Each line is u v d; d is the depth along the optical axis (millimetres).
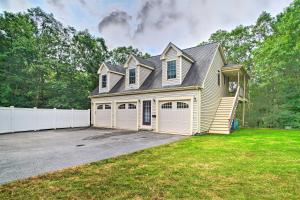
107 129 15203
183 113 11781
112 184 3518
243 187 3332
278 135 10438
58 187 3395
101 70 17859
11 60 16641
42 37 20266
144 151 6422
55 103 19438
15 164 4992
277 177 3809
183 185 3445
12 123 13039
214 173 4086
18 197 3000
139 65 14406
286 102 17969
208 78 12141
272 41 19281
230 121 11758
